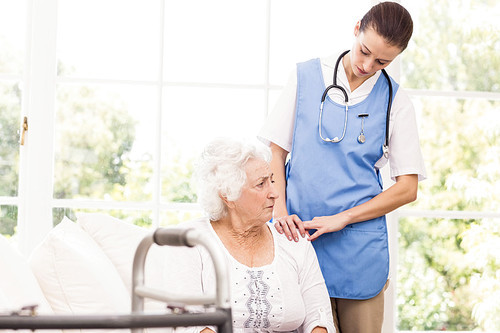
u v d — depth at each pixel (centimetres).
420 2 314
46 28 301
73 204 302
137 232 245
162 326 124
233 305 215
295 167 249
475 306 311
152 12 310
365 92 249
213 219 224
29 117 299
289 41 312
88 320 120
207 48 311
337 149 246
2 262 208
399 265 308
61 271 218
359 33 233
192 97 311
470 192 313
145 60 310
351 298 245
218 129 311
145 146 309
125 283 234
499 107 314
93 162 307
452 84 314
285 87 259
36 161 299
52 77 302
